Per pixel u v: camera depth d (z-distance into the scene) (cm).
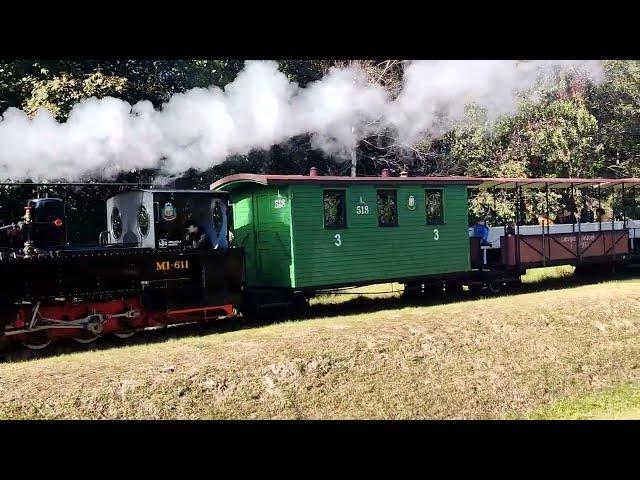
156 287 1195
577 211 2691
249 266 1520
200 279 1259
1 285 1031
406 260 1584
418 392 1052
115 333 1176
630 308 1514
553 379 1187
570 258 1936
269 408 932
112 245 1221
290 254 1395
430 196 1655
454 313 1388
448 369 1130
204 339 1142
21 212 1442
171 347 1078
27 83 1727
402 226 1582
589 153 2686
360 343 1133
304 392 981
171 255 1216
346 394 1002
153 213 1202
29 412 814
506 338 1277
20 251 1088
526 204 2586
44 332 1084
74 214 1730
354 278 1483
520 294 1744
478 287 1806
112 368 943
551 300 1543
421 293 1738
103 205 1756
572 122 2589
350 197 1489
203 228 1290
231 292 1300
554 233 1911
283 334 1173
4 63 1742
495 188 1945
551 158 2578
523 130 2580
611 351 1326
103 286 1138
